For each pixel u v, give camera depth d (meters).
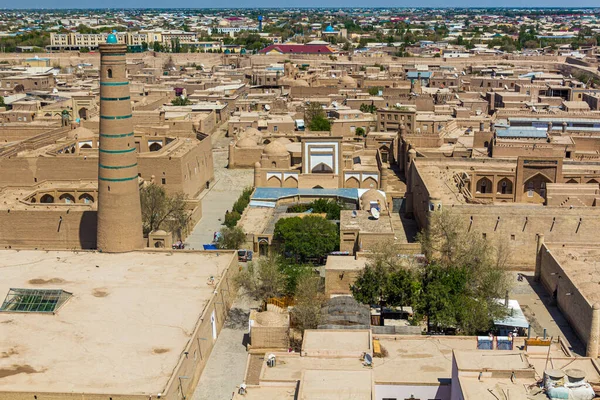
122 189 68.81
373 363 45.66
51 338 51.88
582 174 88.31
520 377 39.91
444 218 68.56
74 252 70.12
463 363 40.84
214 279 62.84
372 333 50.12
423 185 81.69
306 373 41.44
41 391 44.50
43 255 69.25
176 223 82.69
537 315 62.69
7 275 63.84
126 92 67.81
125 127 68.06
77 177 93.69
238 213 92.25
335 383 40.31
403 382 43.16
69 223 78.75
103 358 49.06
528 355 45.50
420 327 55.81
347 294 64.88
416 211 88.06
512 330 56.25
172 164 95.56
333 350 46.06
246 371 48.78
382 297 60.25
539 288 68.56
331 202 89.75
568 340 58.03
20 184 94.06
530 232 72.12
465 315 54.66
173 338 51.94
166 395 44.38
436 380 43.59
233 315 63.53
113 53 66.44
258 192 95.31
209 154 113.50
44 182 89.38
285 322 56.78
